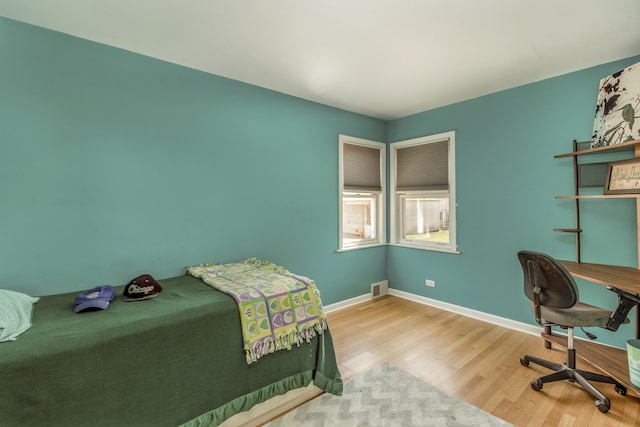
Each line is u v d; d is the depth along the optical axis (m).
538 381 1.99
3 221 1.82
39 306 1.71
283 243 3.15
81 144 2.05
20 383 1.15
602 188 2.42
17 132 1.85
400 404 1.88
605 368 1.93
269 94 3.01
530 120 2.86
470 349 2.59
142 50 2.23
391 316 3.37
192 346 1.55
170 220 2.43
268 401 1.81
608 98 2.35
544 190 2.79
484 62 2.44
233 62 2.43
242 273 2.35
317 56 2.34
